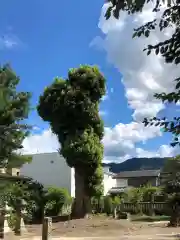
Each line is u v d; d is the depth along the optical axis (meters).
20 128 12.88
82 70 28.89
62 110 28.55
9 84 13.32
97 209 33.09
